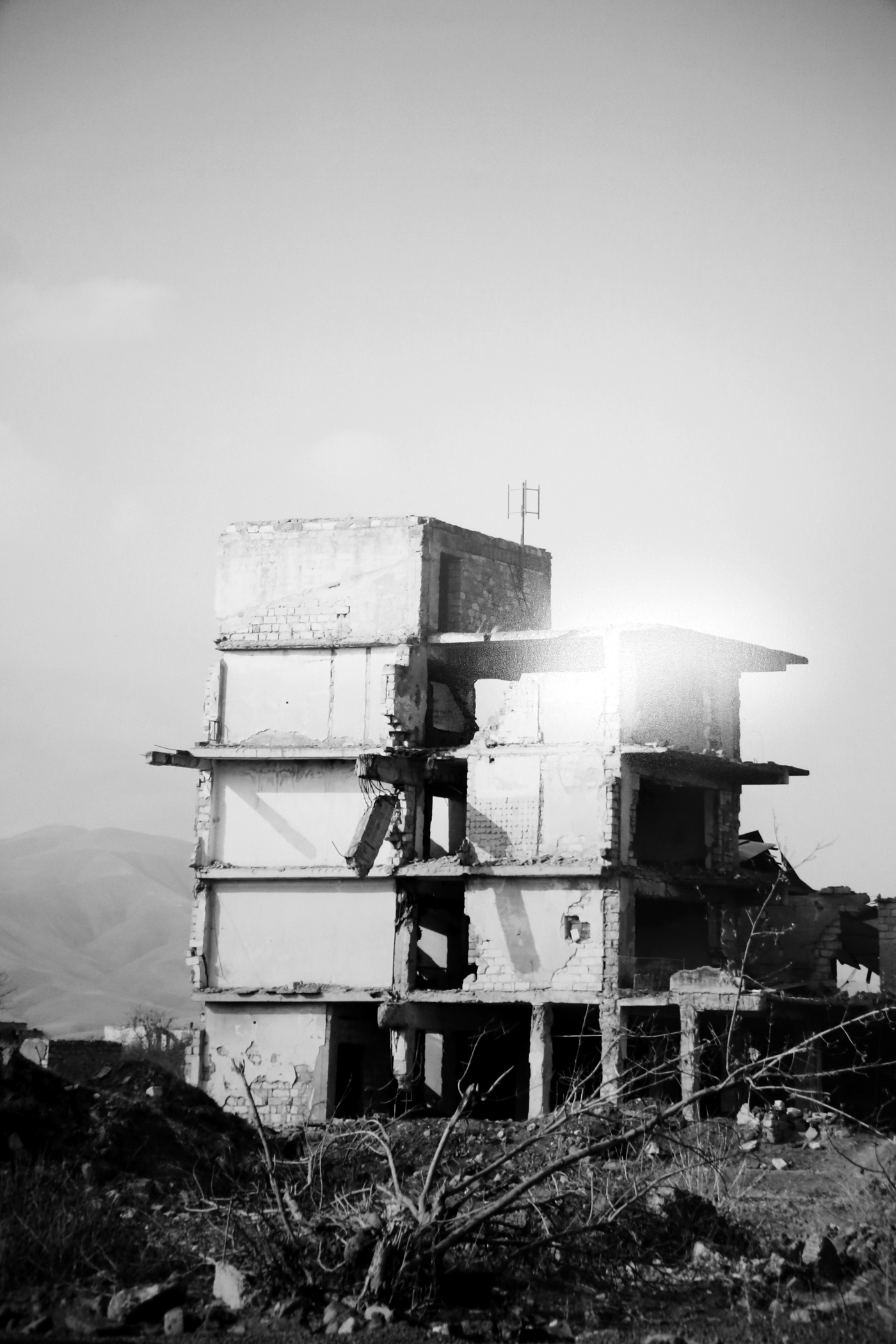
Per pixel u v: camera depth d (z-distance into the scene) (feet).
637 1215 83.76
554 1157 99.25
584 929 154.10
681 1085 141.08
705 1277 79.87
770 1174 111.14
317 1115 160.66
